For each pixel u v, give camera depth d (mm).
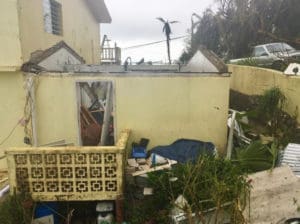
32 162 5668
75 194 5773
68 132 7926
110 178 5750
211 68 8555
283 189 5062
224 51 22672
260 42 19719
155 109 7879
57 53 9328
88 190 5785
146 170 6316
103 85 8461
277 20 19359
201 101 7852
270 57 13852
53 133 7930
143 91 7789
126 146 6871
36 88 7703
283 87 9297
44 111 7828
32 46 8312
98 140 8258
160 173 5961
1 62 7480
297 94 8492
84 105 8359
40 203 5840
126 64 8914
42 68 7840
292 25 18906
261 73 10867
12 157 5633
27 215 5523
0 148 7980
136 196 6172
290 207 4711
